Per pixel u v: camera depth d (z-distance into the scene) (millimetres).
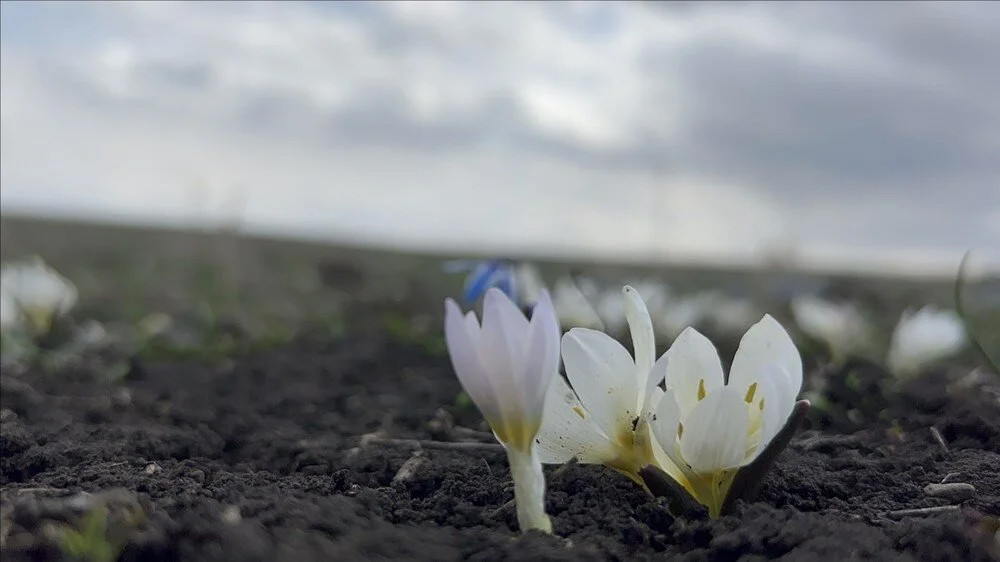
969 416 244
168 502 157
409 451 232
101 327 462
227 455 246
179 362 424
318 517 153
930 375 316
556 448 160
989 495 180
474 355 138
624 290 160
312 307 613
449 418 291
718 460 148
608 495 166
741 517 149
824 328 338
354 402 327
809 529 142
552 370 140
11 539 143
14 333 390
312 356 440
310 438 263
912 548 142
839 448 232
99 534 142
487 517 159
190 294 650
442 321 533
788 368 154
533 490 143
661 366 150
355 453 232
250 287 703
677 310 424
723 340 428
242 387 364
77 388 345
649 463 158
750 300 549
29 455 219
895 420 260
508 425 140
